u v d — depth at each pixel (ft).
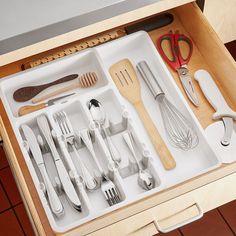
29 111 3.67
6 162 5.57
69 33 3.14
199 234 5.18
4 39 2.93
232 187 3.60
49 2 3.02
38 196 3.37
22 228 5.28
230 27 4.17
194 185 3.26
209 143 3.44
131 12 3.22
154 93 3.70
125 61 3.84
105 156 3.45
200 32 3.75
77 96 3.62
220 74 3.74
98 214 3.18
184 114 3.67
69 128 3.56
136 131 3.49
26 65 3.83
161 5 3.27
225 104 3.62
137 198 3.23
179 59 3.83
